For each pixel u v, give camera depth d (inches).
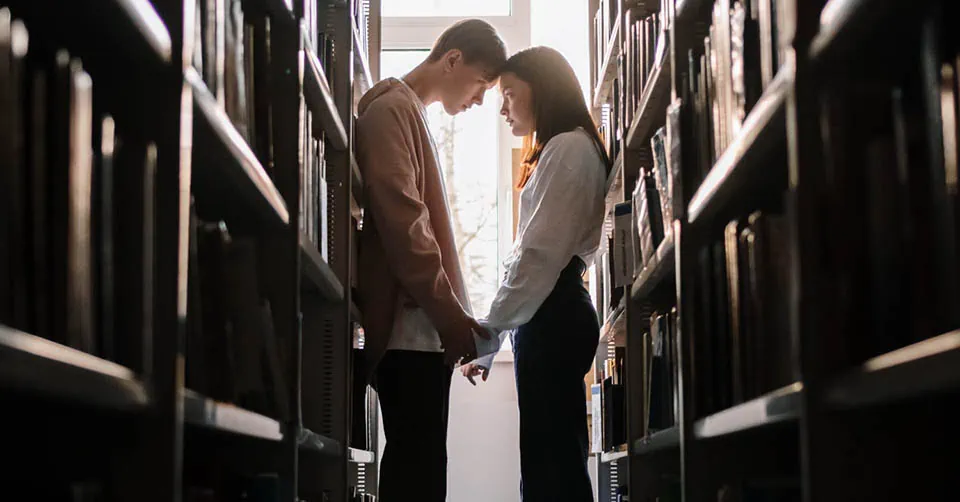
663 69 91.2
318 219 88.4
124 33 38.9
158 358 40.6
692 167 75.6
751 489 62.3
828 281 40.5
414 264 96.9
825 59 41.4
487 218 192.2
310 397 96.9
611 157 135.6
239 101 59.8
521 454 102.9
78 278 34.3
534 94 108.9
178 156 41.9
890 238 38.3
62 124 33.6
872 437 40.4
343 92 104.3
